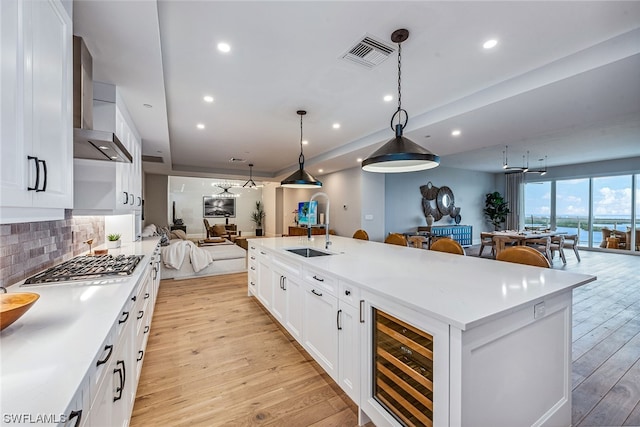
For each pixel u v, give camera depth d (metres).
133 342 1.66
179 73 2.63
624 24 1.93
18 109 0.95
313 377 2.14
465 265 2.06
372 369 1.58
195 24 1.95
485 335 1.16
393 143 2.10
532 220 9.66
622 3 1.73
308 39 2.13
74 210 2.30
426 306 1.22
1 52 0.87
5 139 0.88
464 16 1.87
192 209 12.98
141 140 4.21
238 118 3.88
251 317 3.33
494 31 2.02
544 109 3.01
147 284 2.47
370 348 1.57
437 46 2.21
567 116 3.23
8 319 0.95
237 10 1.82
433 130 3.83
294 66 2.51
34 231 1.77
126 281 1.70
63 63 1.30
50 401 0.67
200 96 3.14
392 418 1.45
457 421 1.10
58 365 0.82
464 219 9.70
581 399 1.87
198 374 2.17
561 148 6.40
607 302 3.74
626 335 2.77
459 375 1.09
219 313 3.45
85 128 1.84
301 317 2.35
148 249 3.18
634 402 1.84
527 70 2.55
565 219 8.89
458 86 2.89
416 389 1.35
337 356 1.85
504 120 3.38
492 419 1.21
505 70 2.56
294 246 3.16
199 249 5.45
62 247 2.20
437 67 2.52
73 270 1.87
